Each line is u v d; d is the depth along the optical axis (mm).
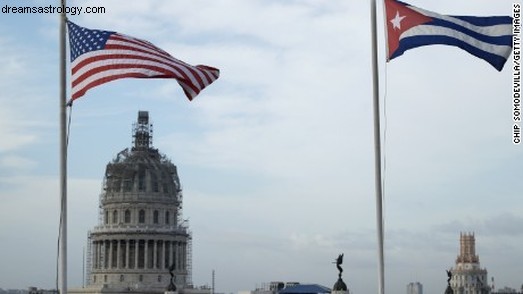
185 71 68562
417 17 67812
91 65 67750
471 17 68188
